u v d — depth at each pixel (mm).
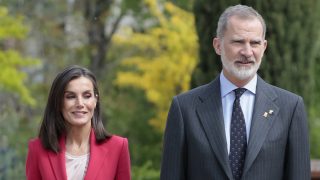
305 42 16906
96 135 10539
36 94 28578
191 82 17031
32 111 28281
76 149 10453
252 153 9719
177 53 25094
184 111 10164
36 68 29906
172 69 25047
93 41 30266
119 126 28844
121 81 25750
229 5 16422
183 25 25141
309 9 16875
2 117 25609
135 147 27922
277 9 16516
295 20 16703
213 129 9930
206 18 16734
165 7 26578
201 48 16844
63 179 10242
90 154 10438
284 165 9953
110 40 30234
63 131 10469
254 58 9680
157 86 25375
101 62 30344
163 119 25375
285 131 9906
